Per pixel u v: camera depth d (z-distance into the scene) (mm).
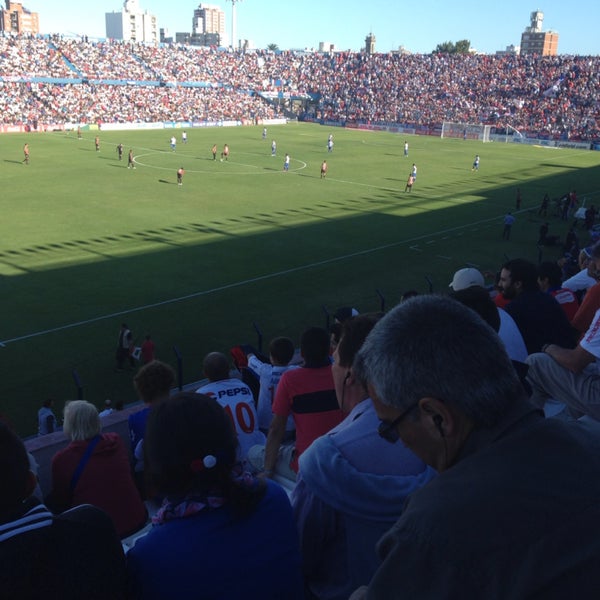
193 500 2646
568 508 1682
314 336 5137
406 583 1747
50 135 88562
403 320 2051
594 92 115375
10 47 109500
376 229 43094
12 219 41375
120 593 2475
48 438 8969
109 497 5383
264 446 5719
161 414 2666
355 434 3100
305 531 3176
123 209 45656
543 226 40750
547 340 6004
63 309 26359
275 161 72438
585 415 5113
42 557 2316
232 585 2627
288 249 37250
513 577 1622
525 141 104312
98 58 119688
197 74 130750
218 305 27797
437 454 2043
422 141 102062
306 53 151500
